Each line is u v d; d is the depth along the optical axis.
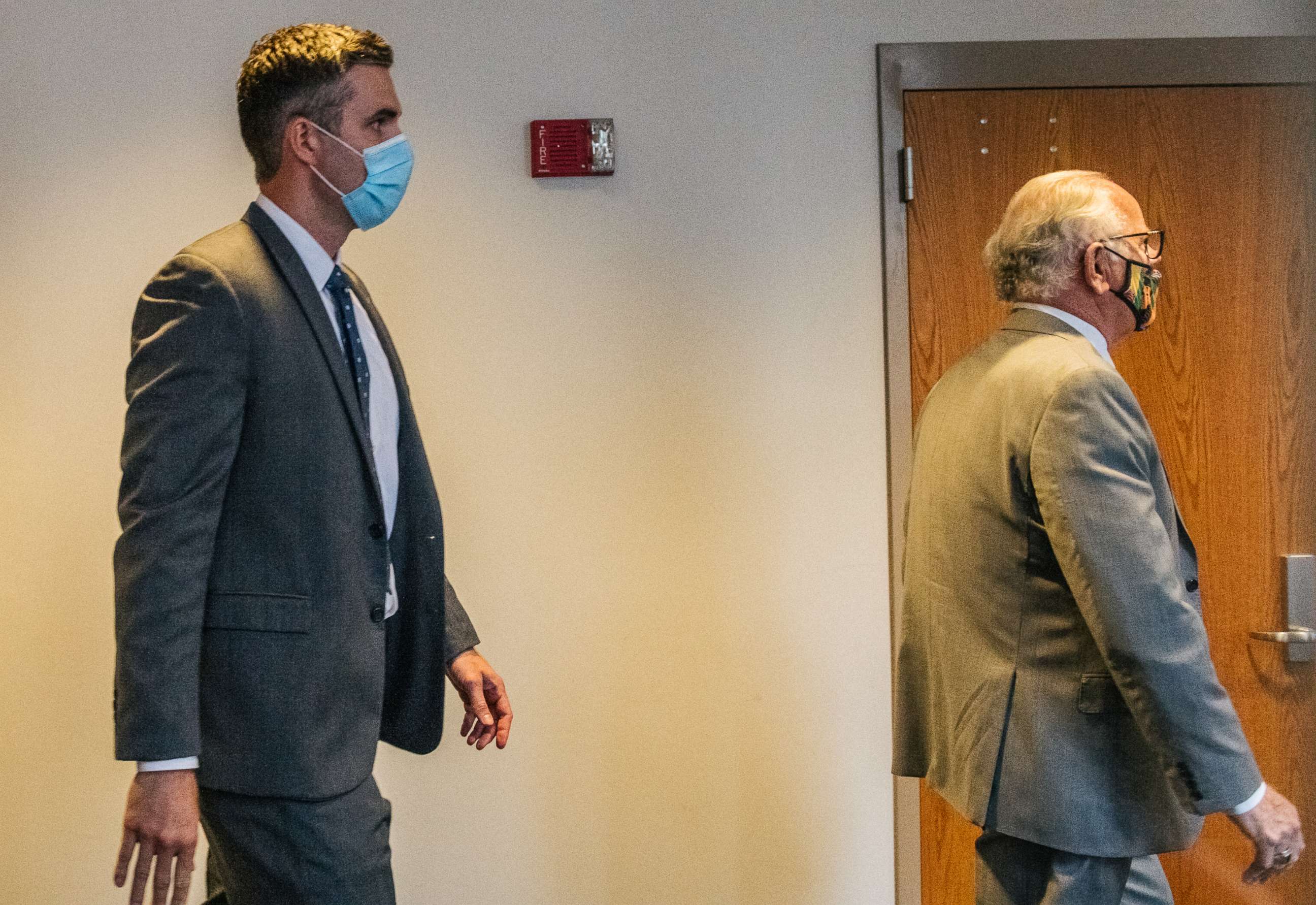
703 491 2.28
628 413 2.27
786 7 2.28
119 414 2.22
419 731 1.61
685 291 2.27
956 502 1.56
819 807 2.29
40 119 2.20
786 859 2.29
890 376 2.28
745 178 2.27
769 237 2.28
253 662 1.31
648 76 2.26
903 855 2.28
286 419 1.34
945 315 2.30
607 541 2.27
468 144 2.24
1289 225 2.31
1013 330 1.60
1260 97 2.32
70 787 2.22
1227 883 2.32
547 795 2.27
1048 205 1.59
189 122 2.21
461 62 2.24
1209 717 1.32
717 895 2.29
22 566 2.21
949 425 1.62
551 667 2.27
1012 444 1.46
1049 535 1.40
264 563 1.33
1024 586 1.46
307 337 1.38
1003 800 1.44
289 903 1.32
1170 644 1.32
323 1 2.23
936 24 2.29
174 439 1.25
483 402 2.25
